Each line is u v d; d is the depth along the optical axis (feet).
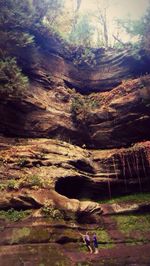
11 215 44.19
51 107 68.69
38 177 51.96
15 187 48.11
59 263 38.04
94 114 72.08
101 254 43.47
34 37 73.26
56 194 49.83
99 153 68.74
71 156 60.54
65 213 46.83
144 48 79.36
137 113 70.59
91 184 62.59
